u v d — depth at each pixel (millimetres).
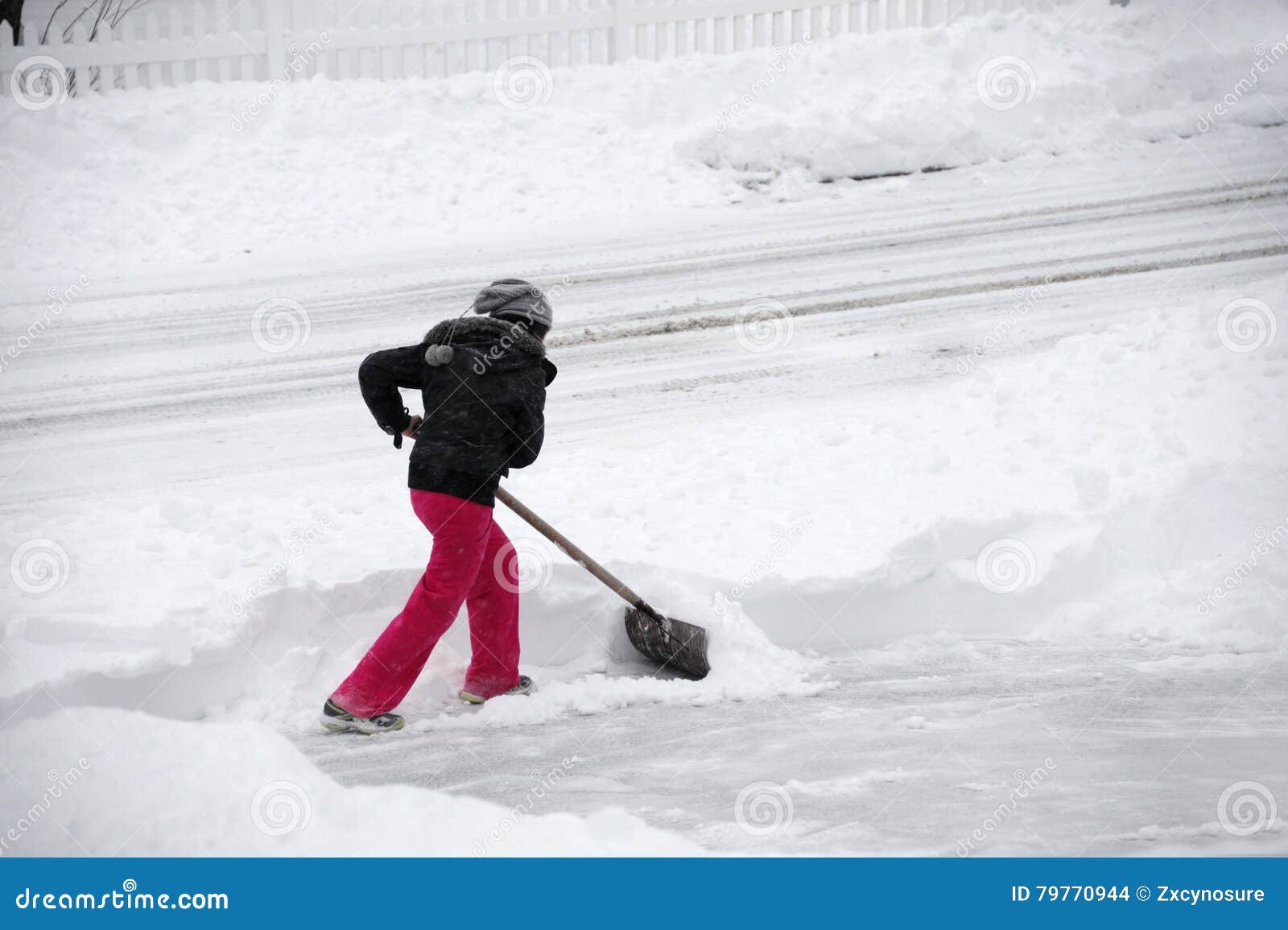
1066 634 19781
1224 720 16859
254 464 25797
